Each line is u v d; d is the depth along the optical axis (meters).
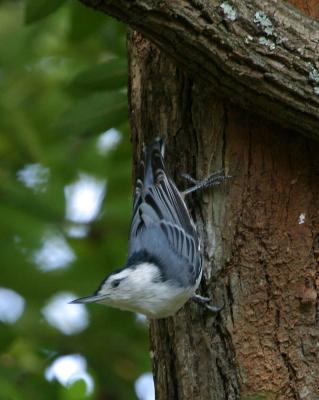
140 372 13.32
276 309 9.20
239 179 9.45
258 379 9.09
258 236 9.31
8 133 14.29
